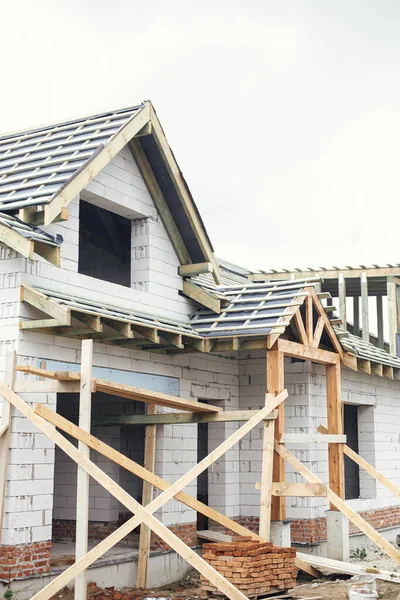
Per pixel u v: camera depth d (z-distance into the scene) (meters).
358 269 22.17
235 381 15.33
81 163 11.38
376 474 14.07
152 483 10.33
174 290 13.66
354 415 20.23
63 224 11.45
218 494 14.69
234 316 13.53
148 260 13.14
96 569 11.34
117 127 12.23
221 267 19.64
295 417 15.05
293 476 14.78
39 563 10.27
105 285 12.05
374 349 18.81
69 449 9.43
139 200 13.05
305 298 13.87
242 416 11.93
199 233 13.47
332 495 12.08
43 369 9.78
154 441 12.73
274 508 12.70
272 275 22.14
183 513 13.30
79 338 11.41
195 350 13.16
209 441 14.95
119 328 11.20
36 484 10.35
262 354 15.27
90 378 9.58
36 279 10.73
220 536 13.58
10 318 10.41
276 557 11.07
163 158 12.91
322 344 15.23
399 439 19.28
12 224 10.25
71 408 14.48
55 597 10.40
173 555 12.86
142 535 12.09
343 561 13.55
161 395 10.87
